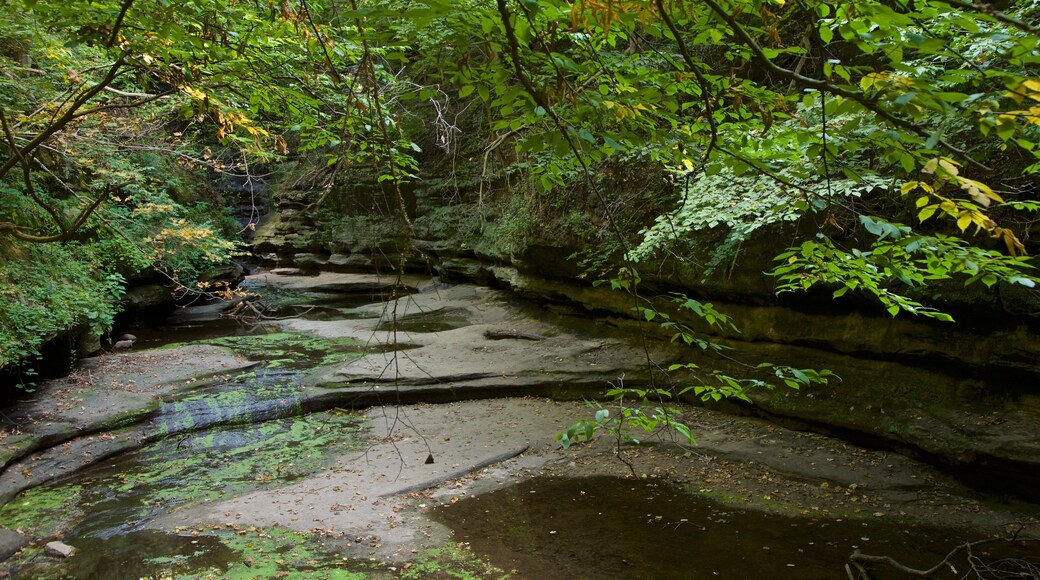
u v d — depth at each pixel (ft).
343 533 22.49
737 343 35.09
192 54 16.40
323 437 32.24
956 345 27.20
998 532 21.95
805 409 30.63
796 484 26.13
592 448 30.25
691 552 21.17
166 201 57.36
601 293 43.86
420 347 45.09
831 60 8.22
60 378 36.91
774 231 32.81
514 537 22.35
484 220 62.18
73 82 20.56
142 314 55.31
